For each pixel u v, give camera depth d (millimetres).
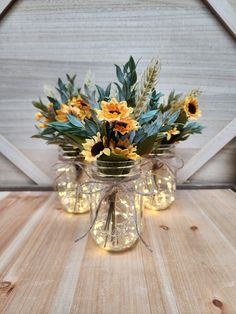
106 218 319
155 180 431
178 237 349
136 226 321
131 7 500
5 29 506
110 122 266
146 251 317
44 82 528
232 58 517
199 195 508
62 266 289
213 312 222
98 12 501
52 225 390
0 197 505
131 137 291
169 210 440
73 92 413
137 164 309
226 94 532
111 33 510
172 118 337
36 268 285
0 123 545
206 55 517
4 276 271
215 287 252
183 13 501
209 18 502
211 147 549
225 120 542
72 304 233
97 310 225
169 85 527
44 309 227
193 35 510
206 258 300
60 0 496
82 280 265
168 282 260
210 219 404
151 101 391
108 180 300
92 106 318
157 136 312
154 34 510
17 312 224
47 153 561
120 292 247
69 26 506
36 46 514
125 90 319
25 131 550
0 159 568
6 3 485
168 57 518
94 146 269
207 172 575
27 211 441
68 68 523
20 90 532
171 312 222
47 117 372
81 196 420
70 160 417
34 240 344
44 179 570
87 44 514
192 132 406
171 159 439
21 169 564
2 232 366
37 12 500
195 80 527
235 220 399
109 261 298
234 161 566
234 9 490
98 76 525
